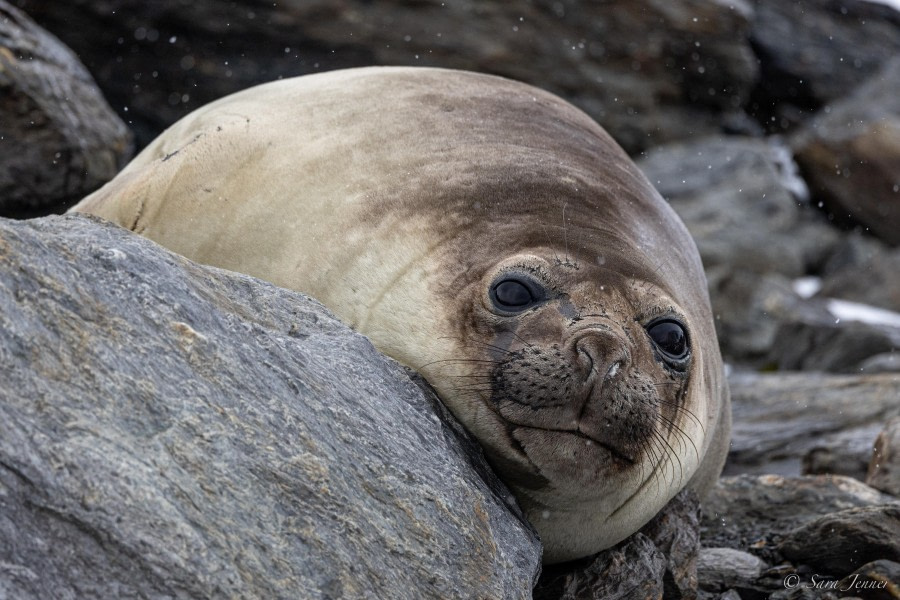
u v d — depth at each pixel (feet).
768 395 128.36
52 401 37.76
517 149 68.80
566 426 52.49
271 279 64.03
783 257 211.61
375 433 46.57
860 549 69.67
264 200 67.15
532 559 51.19
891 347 169.27
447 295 57.16
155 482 38.40
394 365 51.98
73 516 36.60
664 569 65.21
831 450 102.27
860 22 262.47
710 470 81.66
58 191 101.55
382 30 184.75
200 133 74.69
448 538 45.88
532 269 55.67
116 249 43.29
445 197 62.44
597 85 206.59
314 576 40.75
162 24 169.58
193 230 68.54
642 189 74.59
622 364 52.80
